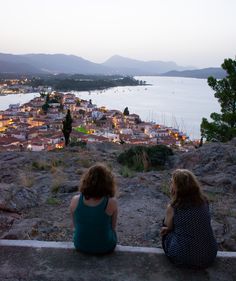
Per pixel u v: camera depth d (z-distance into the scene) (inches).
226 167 410.6
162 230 161.8
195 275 149.3
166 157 503.2
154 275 149.3
